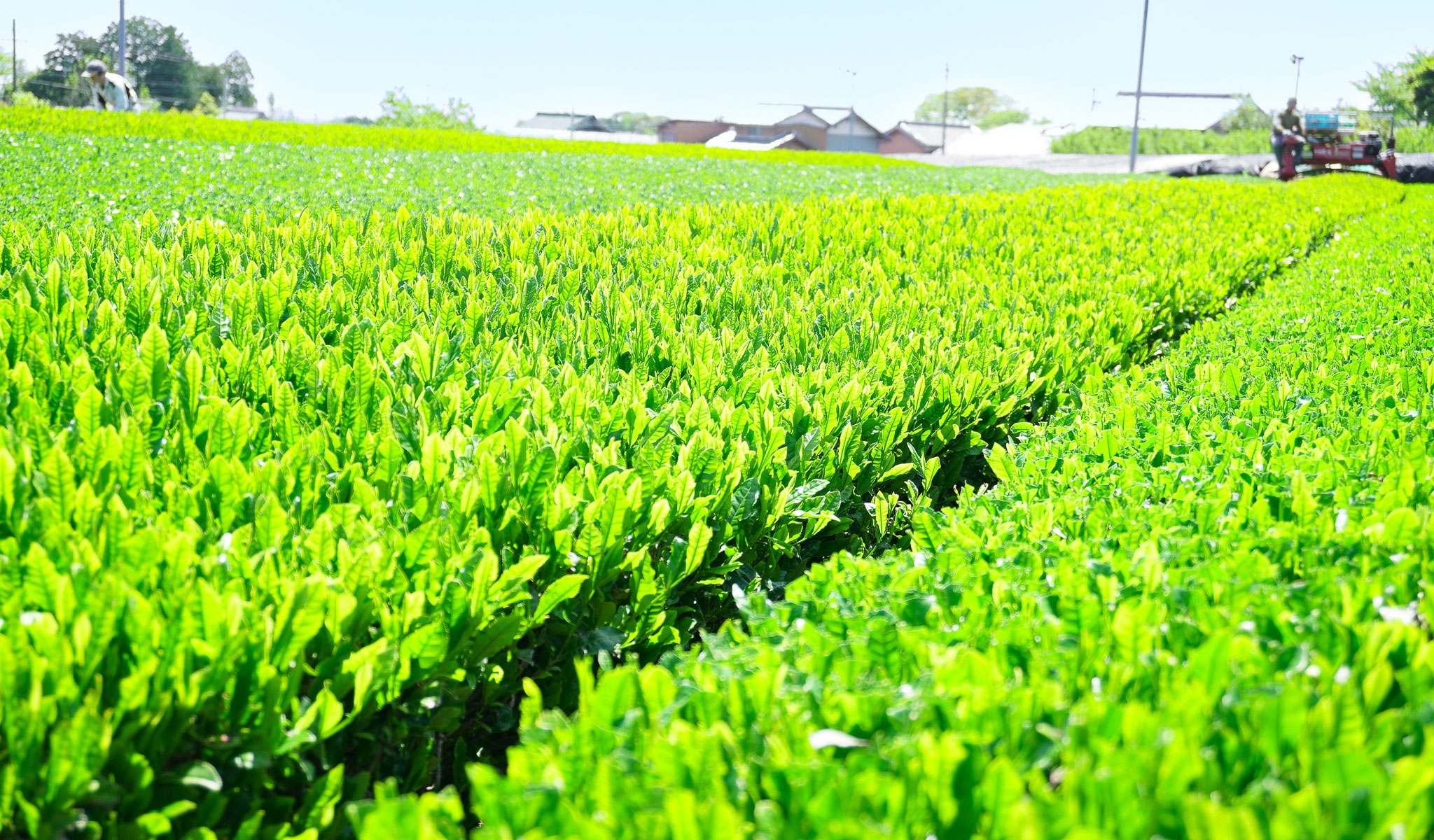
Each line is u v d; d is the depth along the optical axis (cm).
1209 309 834
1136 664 184
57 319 401
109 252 529
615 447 302
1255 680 177
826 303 601
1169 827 137
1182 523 267
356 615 218
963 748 147
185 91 9950
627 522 270
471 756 274
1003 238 1032
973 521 290
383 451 286
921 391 421
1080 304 687
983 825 144
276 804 203
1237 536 246
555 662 274
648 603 283
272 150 1769
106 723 167
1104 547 254
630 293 603
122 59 4200
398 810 146
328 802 203
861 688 181
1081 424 389
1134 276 779
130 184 1073
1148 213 1430
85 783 165
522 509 271
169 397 335
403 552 236
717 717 176
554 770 158
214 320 433
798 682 187
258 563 219
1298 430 348
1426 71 5572
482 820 159
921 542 288
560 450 305
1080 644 189
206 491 253
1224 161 3934
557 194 1352
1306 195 1936
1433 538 234
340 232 706
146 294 429
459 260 641
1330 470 295
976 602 219
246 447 296
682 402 387
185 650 187
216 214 919
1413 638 185
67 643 175
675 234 846
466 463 296
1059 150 7894
